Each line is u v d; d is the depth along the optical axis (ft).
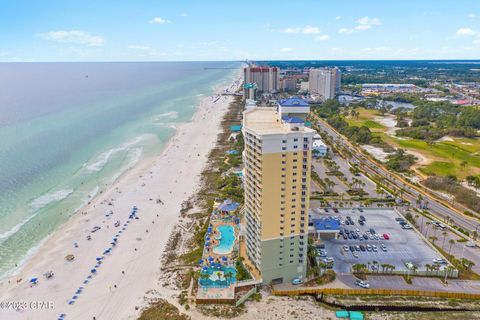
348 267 438.40
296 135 356.79
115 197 655.35
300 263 407.44
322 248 481.87
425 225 550.77
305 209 386.93
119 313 366.84
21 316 363.97
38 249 492.13
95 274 433.07
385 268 425.28
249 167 401.49
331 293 393.50
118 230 538.88
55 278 426.51
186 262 454.81
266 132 359.87
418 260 451.12
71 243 503.61
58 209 606.96
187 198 653.30
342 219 566.77
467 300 382.22
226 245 481.87
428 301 379.96
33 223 561.43
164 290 402.11
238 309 368.89
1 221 564.71
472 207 611.47
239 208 595.06
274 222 384.27
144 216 583.17
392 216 578.25
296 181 374.02
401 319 355.56
